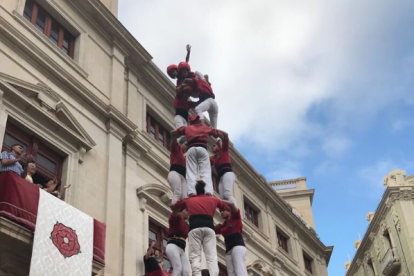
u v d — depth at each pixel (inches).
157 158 638.5
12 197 348.2
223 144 322.3
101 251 413.4
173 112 738.8
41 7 550.0
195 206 277.0
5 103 434.3
